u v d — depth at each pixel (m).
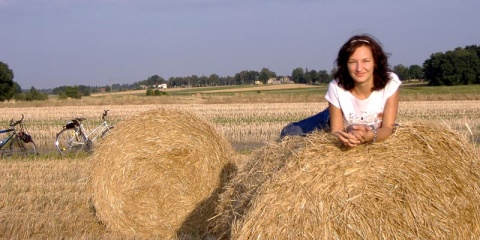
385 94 4.55
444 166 4.41
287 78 90.00
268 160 5.12
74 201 9.20
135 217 7.91
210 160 7.99
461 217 4.41
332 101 4.69
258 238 4.34
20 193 9.83
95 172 8.06
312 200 4.29
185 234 7.77
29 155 15.84
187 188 7.95
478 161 4.54
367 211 4.26
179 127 8.07
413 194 4.30
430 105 32.06
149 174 7.96
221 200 5.81
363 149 4.41
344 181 4.32
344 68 4.55
